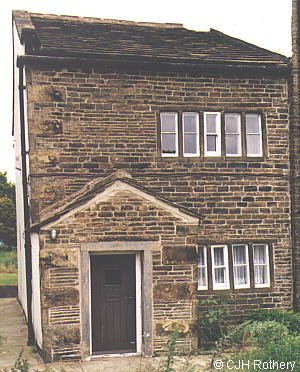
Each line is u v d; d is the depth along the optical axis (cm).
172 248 1152
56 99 1232
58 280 1095
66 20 1550
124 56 1269
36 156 1216
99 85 1259
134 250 1139
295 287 1346
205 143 1322
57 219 1097
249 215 1334
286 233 1355
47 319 1085
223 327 1238
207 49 1420
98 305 1148
